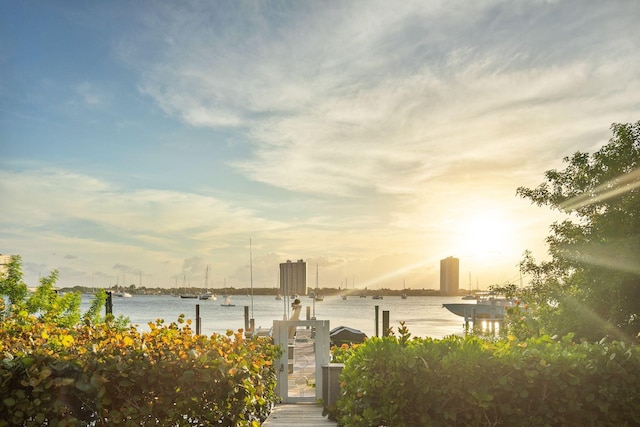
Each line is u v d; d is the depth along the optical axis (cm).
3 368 516
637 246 962
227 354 602
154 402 533
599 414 600
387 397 609
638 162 1039
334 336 2120
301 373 1172
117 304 11075
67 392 523
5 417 510
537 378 594
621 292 984
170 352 559
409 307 10788
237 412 561
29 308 1166
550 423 591
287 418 941
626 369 602
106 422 522
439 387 600
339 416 877
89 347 552
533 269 1177
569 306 1065
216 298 14875
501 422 597
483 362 596
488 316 3966
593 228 1085
